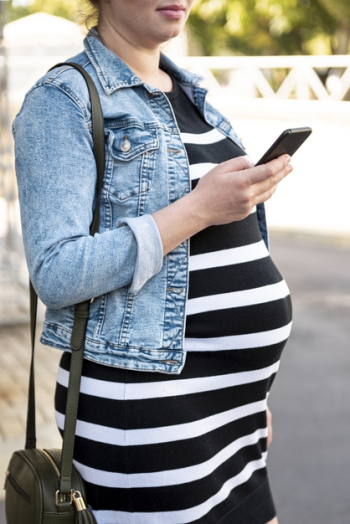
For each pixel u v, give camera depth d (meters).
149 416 1.56
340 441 4.23
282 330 1.74
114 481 1.59
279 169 1.51
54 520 1.53
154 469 1.58
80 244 1.47
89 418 1.59
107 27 1.70
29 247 1.50
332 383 5.10
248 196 1.50
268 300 1.70
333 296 7.14
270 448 4.16
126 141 1.56
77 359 1.56
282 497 3.63
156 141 1.57
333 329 6.23
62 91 1.54
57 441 3.71
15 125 1.57
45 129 1.51
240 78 13.99
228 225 1.67
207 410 1.64
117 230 1.51
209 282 1.62
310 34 20.84
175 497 1.59
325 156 12.07
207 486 1.63
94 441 1.59
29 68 15.54
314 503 3.57
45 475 1.56
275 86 21.45
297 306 6.88
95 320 1.57
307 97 13.59
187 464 1.59
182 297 1.58
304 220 10.34
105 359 1.56
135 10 1.63
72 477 1.57
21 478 1.59
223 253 1.64
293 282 7.66
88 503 1.63
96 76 1.61
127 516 1.61
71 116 1.53
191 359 1.61
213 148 1.73
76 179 1.51
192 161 1.64
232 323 1.64
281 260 8.61
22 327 5.79
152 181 1.57
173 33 1.66
